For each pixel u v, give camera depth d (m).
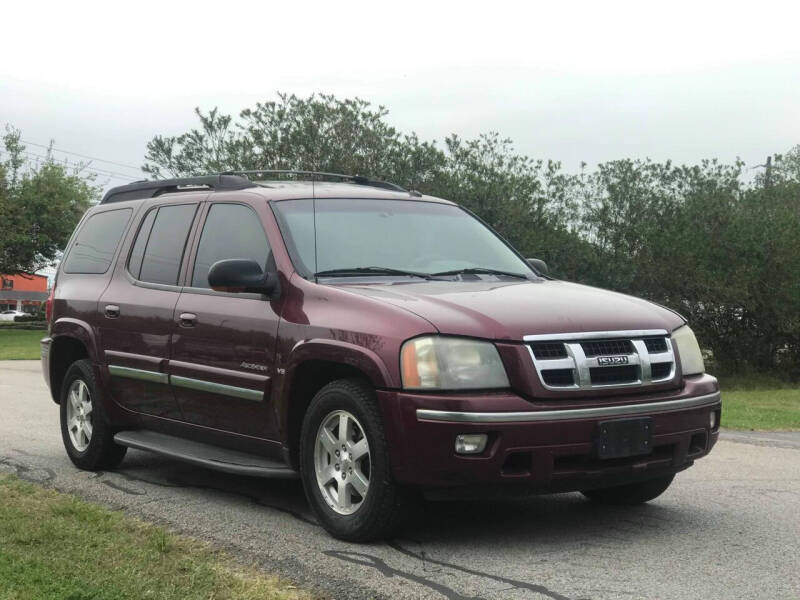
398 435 4.61
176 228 6.62
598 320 4.94
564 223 25.06
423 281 5.58
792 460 7.93
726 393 22.44
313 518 5.51
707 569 4.47
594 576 4.34
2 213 51.12
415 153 25.88
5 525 5.05
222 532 5.15
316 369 5.23
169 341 6.21
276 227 5.76
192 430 6.17
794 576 4.36
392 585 4.18
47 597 3.81
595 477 4.72
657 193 25.75
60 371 7.65
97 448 6.96
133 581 4.06
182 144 27.50
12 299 115.62
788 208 26.69
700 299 24.98
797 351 26.42
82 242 7.74
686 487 6.58
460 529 5.24
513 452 4.53
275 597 3.94
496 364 4.64
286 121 27.64
